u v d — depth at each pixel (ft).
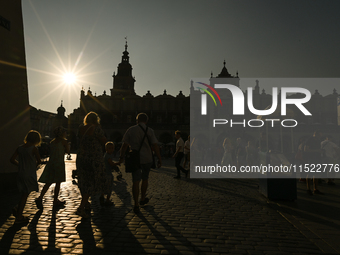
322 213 15.58
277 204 18.04
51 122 226.99
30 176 13.52
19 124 26.03
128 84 218.59
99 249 9.77
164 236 11.30
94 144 14.58
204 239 11.03
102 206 16.84
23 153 13.71
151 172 40.29
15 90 25.75
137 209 15.12
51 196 19.62
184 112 189.88
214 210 16.16
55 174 16.40
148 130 16.42
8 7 25.38
